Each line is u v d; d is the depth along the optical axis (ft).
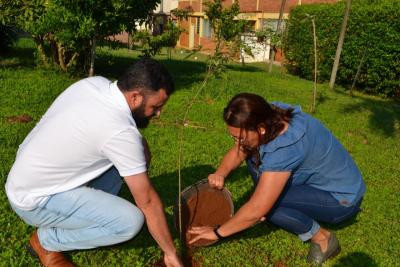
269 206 9.83
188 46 112.78
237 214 10.13
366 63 44.47
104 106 8.48
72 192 9.04
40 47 35.32
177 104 26.68
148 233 11.91
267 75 50.52
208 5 47.70
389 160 20.29
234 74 45.34
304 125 9.87
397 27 41.73
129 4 30.19
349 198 10.92
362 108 32.81
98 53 42.63
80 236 9.45
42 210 9.11
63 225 9.39
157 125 21.77
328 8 49.67
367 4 46.32
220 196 11.33
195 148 18.67
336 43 47.83
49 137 8.64
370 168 18.81
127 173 8.55
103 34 31.55
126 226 9.26
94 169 9.04
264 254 11.62
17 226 11.47
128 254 10.93
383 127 27.20
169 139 19.54
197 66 50.47
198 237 10.58
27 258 10.32
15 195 9.02
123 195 13.47
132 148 8.46
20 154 9.00
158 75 8.46
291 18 56.95
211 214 11.28
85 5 29.12
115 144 8.41
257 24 89.76
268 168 9.62
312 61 52.03
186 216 11.00
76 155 8.64
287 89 38.24
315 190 10.96
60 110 8.75
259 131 9.34
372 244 12.57
